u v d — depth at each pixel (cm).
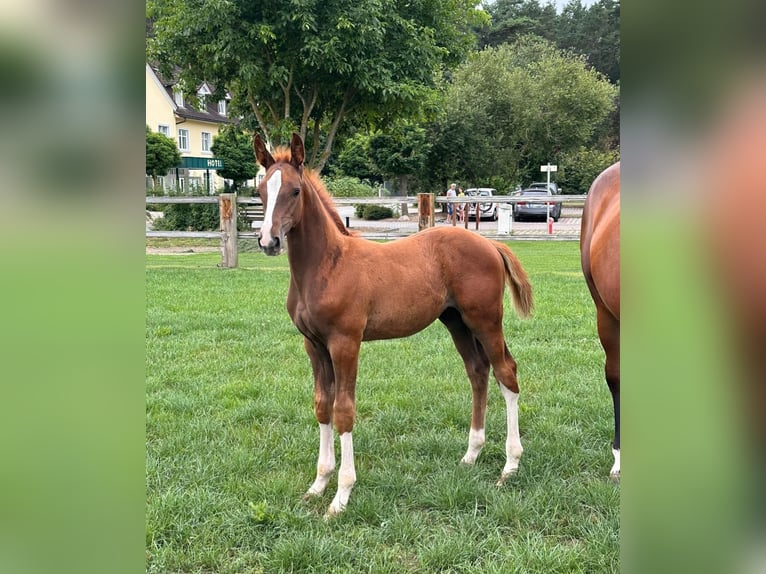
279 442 386
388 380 496
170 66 1518
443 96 1653
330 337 306
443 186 3027
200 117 2941
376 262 323
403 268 329
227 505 309
